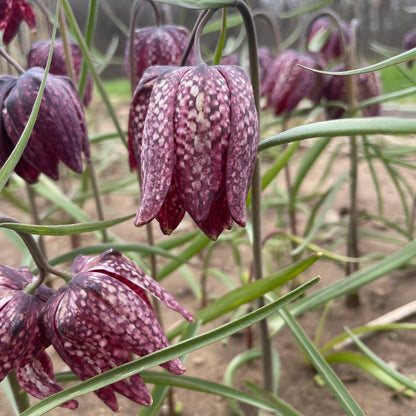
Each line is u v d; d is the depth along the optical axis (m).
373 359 0.17
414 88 0.20
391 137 0.56
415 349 0.24
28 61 0.21
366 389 0.22
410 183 0.45
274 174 0.19
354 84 0.24
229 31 0.91
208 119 0.11
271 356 0.19
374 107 0.25
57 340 0.12
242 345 0.26
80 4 1.25
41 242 0.25
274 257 0.33
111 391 0.12
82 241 0.38
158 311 0.22
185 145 0.11
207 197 0.11
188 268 0.33
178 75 0.11
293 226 0.29
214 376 0.23
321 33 0.27
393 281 0.30
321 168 0.50
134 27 0.19
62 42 0.21
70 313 0.11
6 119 0.14
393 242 0.30
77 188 0.40
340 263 0.30
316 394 0.22
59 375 0.15
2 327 0.11
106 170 0.52
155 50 0.21
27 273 0.13
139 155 0.13
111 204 0.45
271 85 0.24
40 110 0.14
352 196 0.27
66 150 0.15
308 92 0.23
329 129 0.11
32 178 0.16
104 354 0.12
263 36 1.04
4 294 0.12
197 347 0.11
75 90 0.16
